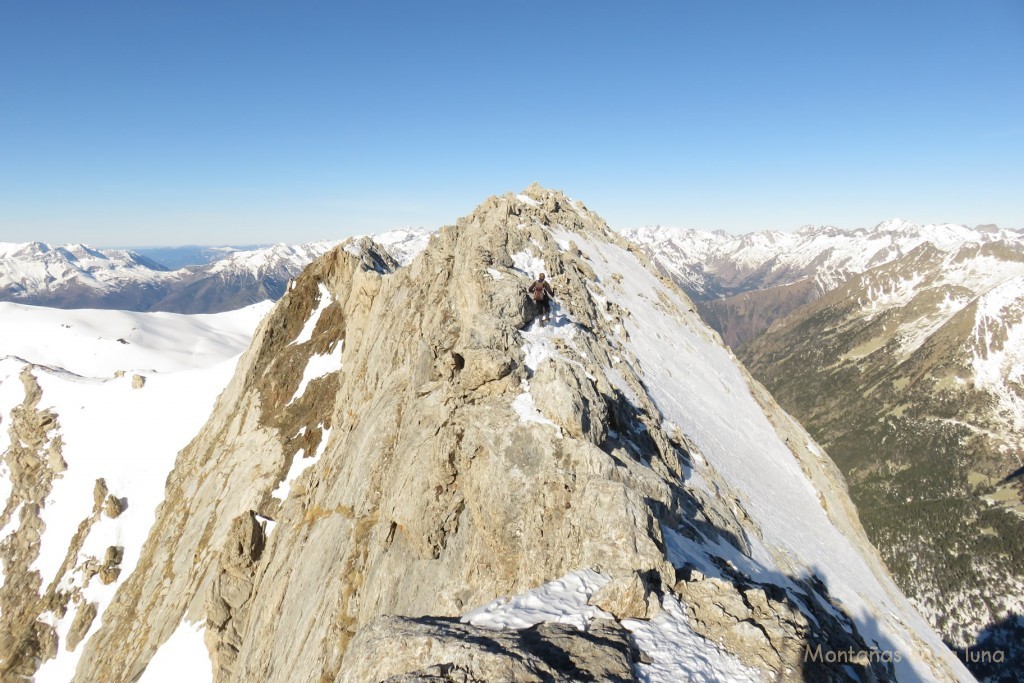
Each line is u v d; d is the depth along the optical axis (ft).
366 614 82.53
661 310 247.91
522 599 55.52
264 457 184.24
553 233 227.20
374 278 204.03
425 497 81.56
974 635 549.54
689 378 196.24
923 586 624.59
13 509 255.50
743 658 50.57
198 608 146.10
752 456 171.63
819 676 50.60
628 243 330.34
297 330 239.71
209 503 185.68
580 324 138.21
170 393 292.40
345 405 171.94
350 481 115.75
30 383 311.68
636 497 68.03
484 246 137.18
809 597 98.89
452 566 74.59
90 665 172.14
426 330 130.62
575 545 65.77
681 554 74.18
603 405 88.79
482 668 42.01
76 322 652.07
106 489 239.30
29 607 209.87
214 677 126.31
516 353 97.76
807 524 151.43
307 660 85.40
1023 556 603.26
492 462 77.77
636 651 48.67
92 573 207.92
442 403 91.91
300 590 105.91
